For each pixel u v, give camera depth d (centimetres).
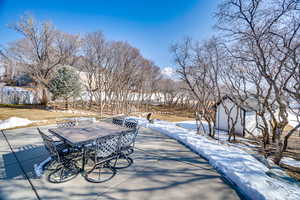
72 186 221
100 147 248
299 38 347
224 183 235
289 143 624
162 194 206
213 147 396
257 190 202
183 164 303
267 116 807
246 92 585
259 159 356
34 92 1391
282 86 407
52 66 1209
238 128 802
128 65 1441
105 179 241
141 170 275
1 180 232
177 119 1314
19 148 366
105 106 1431
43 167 274
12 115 787
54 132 301
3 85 1517
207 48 620
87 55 1320
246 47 457
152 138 501
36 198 194
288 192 200
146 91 1931
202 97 702
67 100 1141
